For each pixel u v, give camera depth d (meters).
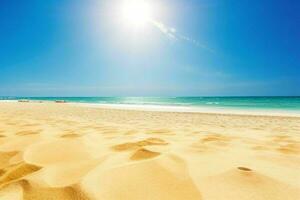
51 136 2.67
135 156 1.79
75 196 1.15
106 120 5.34
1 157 1.85
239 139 2.83
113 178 1.35
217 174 1.45
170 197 1.16
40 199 1.12
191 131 3.50
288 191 1.24
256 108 15.12
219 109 13.45
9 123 4.00
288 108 14.88
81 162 1.68
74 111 9.21
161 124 4.72
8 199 1.12
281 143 2.59
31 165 1.62
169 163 1.62
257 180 1.37
